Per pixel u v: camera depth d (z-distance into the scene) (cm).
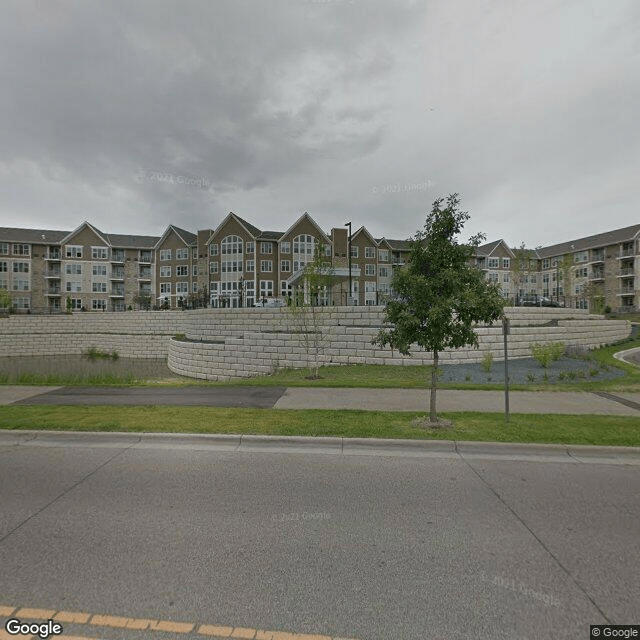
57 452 618
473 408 886
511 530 387
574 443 635
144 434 679
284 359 1905
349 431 691
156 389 1122
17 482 499
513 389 1118
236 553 345
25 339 3569
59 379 1348
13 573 315
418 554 345
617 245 5544
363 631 258
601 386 1170
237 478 514
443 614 273
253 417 789
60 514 414
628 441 642
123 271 6300
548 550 353
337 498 457
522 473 537
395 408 882
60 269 5988
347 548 354
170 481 504
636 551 352
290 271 5181
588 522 404
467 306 693
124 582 304
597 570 324
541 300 2989
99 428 709
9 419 766
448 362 1716
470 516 415
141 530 383
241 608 278
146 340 3419
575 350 1948
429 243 745
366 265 5516
